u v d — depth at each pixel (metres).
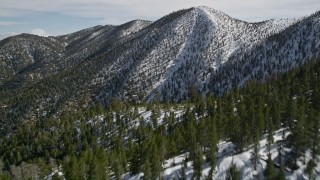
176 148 111.38
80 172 104.62
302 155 89.50
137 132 146.12
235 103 158.25
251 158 95.19
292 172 88.31
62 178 110.62
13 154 171.88
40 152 170.75
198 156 93.25
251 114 108.12
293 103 105.38
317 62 188.88
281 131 107.50
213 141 99.31
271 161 83.19
